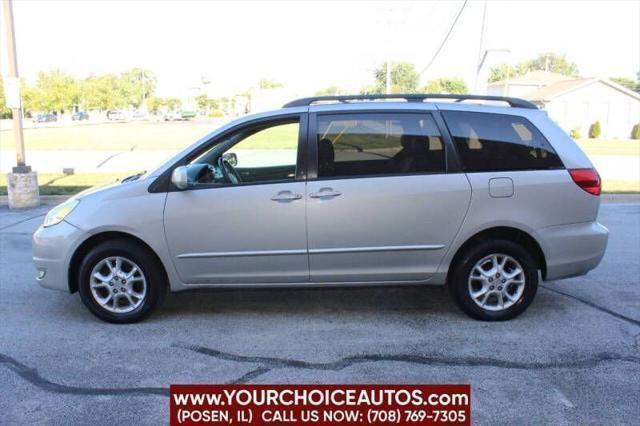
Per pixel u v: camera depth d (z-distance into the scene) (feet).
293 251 14.85
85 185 43.86
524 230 14.93
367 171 14.80
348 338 14.33
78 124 222.28
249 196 14.70
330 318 15.75
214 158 15.67
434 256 15.01
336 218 14.69
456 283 15.30
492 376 12.21
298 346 13.85
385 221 14.71
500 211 14.82
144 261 15.05
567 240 15.14
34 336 14.58
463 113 15.14
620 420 10.49
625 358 13.08
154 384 11.96
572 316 15.84
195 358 13.20
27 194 35.60
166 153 79.30
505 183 14.80
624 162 72.08
